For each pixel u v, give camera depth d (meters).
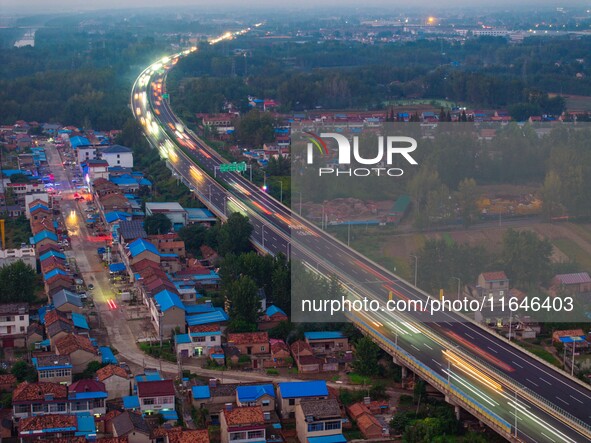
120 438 188.88
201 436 191.50
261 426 198.62
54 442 187.00
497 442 199.75
